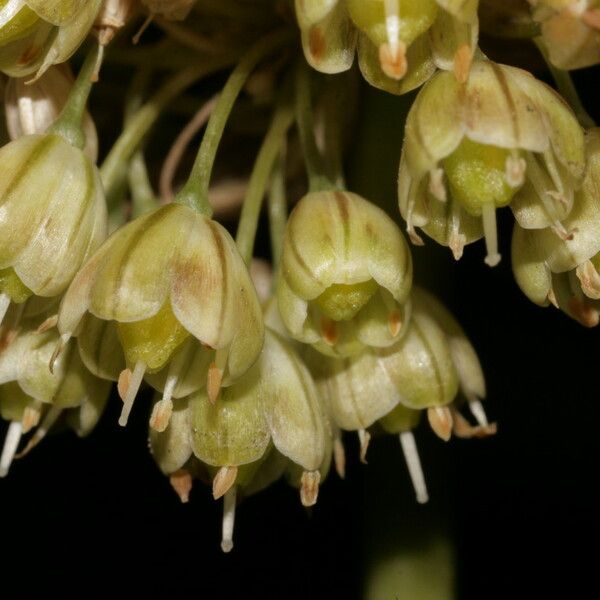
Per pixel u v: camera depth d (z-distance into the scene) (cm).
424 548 12
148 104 11
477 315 13
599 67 13
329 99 12
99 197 11
